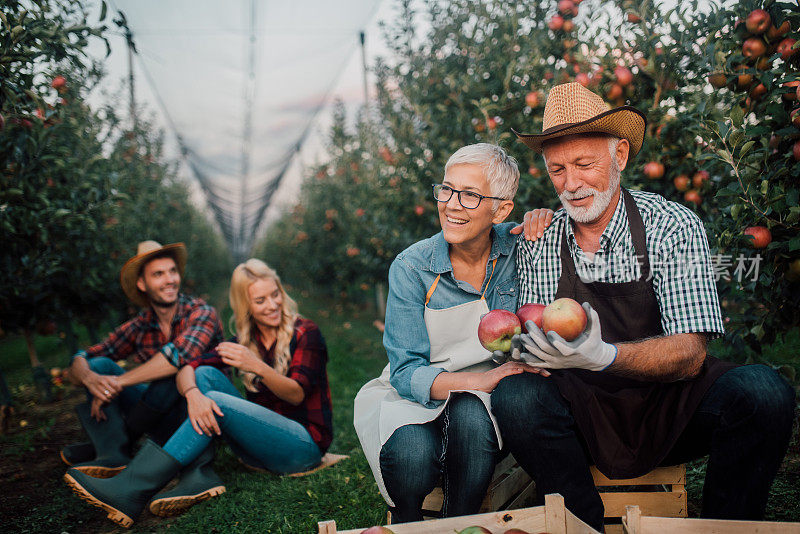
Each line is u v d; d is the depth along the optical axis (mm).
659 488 2445
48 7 2598
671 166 3094
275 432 3064
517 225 2402
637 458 1905
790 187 2447
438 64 5062
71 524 2963
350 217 10328
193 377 3096
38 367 5781
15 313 4617
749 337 2820
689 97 3061
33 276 4133
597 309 2121
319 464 3338
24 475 3676
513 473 2264
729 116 2678
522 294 2266
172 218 11852
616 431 1937
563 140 2070
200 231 18703
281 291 3305
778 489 2604
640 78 3141
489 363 2279
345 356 7246
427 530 1580
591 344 1732
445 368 2248
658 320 2078
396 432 2021
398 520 2057
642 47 3016
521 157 3959
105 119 6746
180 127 9414
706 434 1878
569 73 3467
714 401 1822
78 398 5887
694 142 3014
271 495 2992
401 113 5844
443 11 5152
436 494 2148
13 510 3146
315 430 3318
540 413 1843
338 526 2607
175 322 3598
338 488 3004
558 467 1858
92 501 2693
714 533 1458
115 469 3246
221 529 2697
